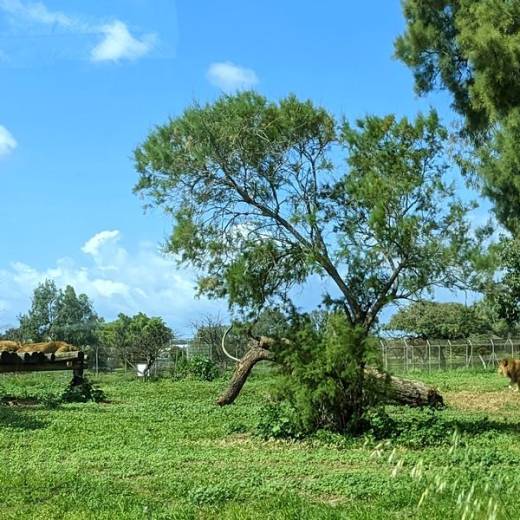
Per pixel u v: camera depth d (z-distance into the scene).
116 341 51.44
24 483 11.41
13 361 27.81
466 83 26.64
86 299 75.00
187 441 16.42
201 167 18.17
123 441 16.27
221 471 12.42
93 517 9.25
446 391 31.52
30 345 36.53
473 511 5.58
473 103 23.11
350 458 13.69
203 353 49.28
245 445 15.86
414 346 52.62
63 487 11.21
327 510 9.37
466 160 21.72
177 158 18.14
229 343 49.47
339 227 17.72
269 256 17.97
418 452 14.18
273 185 18.17
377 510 9.30
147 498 10.39
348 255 17.16
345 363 16.20
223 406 24.17
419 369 50.19
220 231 18.42
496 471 11.64
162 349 48.81
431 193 16.70
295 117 17.94
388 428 16.47
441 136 17.14
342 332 16.22
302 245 17.75
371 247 17.03
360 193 16.66
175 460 13.54
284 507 9.64
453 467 12.05
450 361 51.84
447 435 15.83
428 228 16.59
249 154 18.19
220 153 18.08
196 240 18.14
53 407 24.50
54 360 28.42
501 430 17.38
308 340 16.62
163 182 18.47
